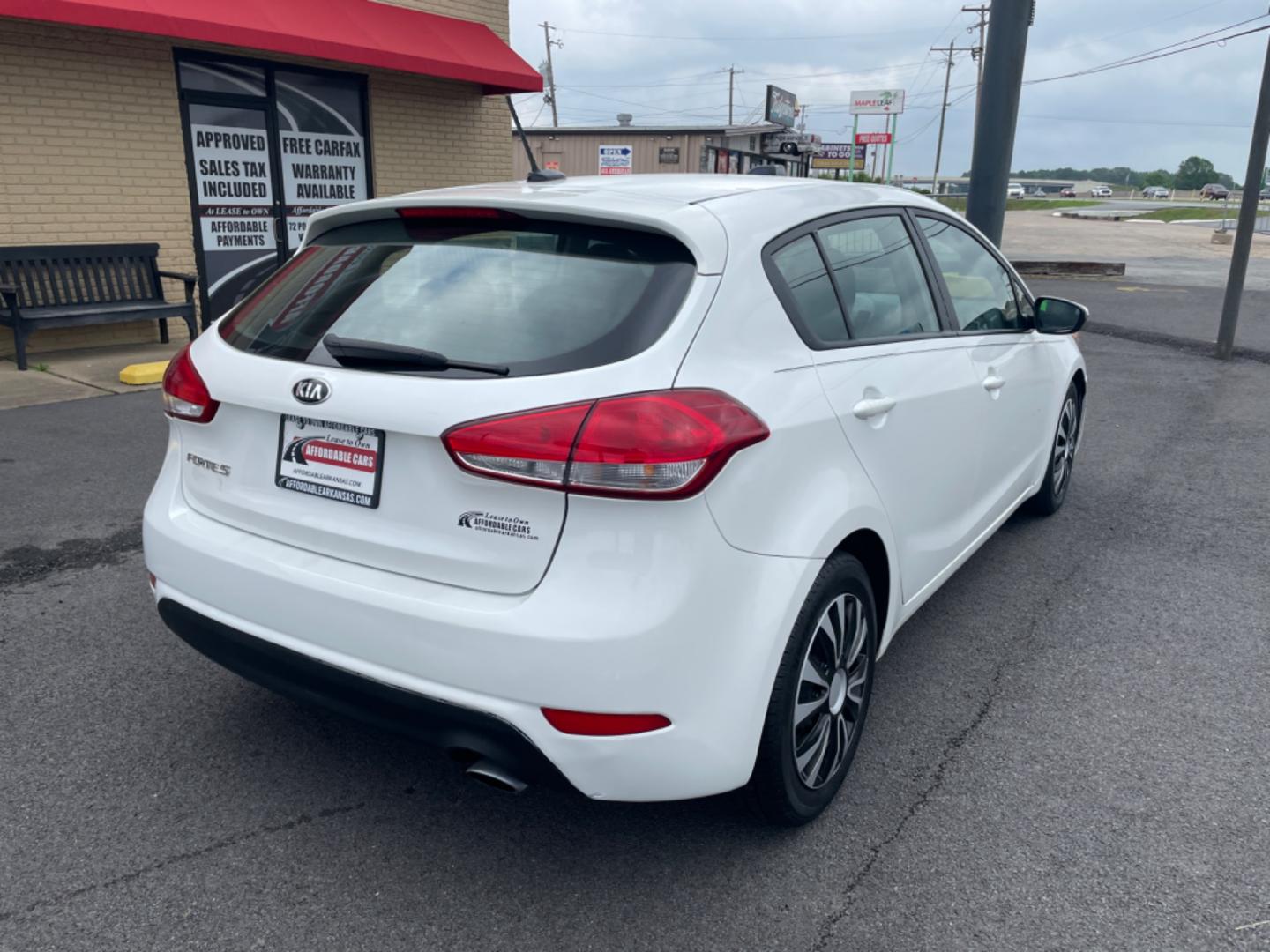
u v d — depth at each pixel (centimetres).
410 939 234
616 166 1856
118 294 970
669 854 265
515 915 242
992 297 407
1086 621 413
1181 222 5581
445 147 1282
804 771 267
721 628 227
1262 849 269
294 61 1096
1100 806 288
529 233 256
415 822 277
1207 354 1081
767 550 237
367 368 238
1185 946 234
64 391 784
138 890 247
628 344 225
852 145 3875
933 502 335
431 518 229
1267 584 452
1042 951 232
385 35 1081
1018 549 493
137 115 970
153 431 668
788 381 252
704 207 258
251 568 252
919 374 318
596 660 213
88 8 823
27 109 894
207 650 272
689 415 218
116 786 289
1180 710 342
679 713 222
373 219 282
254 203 1094
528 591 221
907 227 351
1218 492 589
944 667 372
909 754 314
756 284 254
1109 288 1769
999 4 982
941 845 270
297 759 306
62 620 394
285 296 275
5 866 255
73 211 940
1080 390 549
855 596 276
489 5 1261
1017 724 333
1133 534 516
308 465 249
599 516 214
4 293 835
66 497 534
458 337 236
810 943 234
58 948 229
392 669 231
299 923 238
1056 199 12344
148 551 282
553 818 280
